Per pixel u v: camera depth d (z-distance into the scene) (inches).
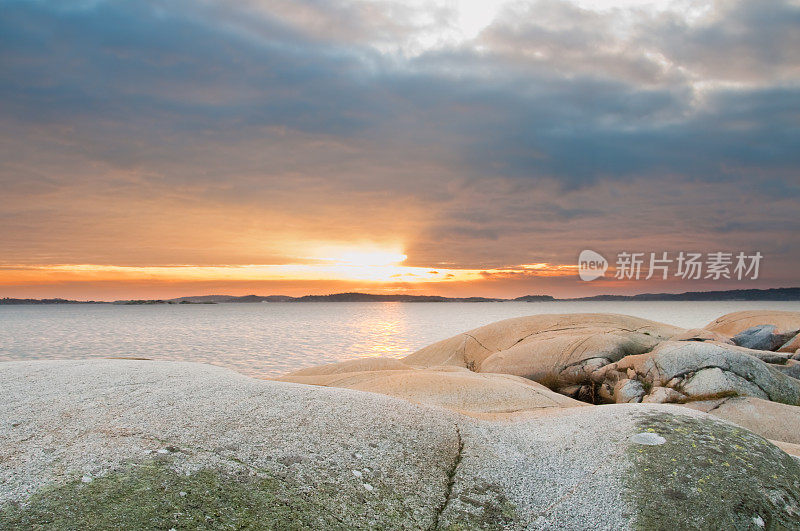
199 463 208.8
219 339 2281.0
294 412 273.3
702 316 4079.7
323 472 216.2
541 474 235.1
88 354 1720.0
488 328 885.2
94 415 254.1
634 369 577.3
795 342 730.8
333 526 185.2
